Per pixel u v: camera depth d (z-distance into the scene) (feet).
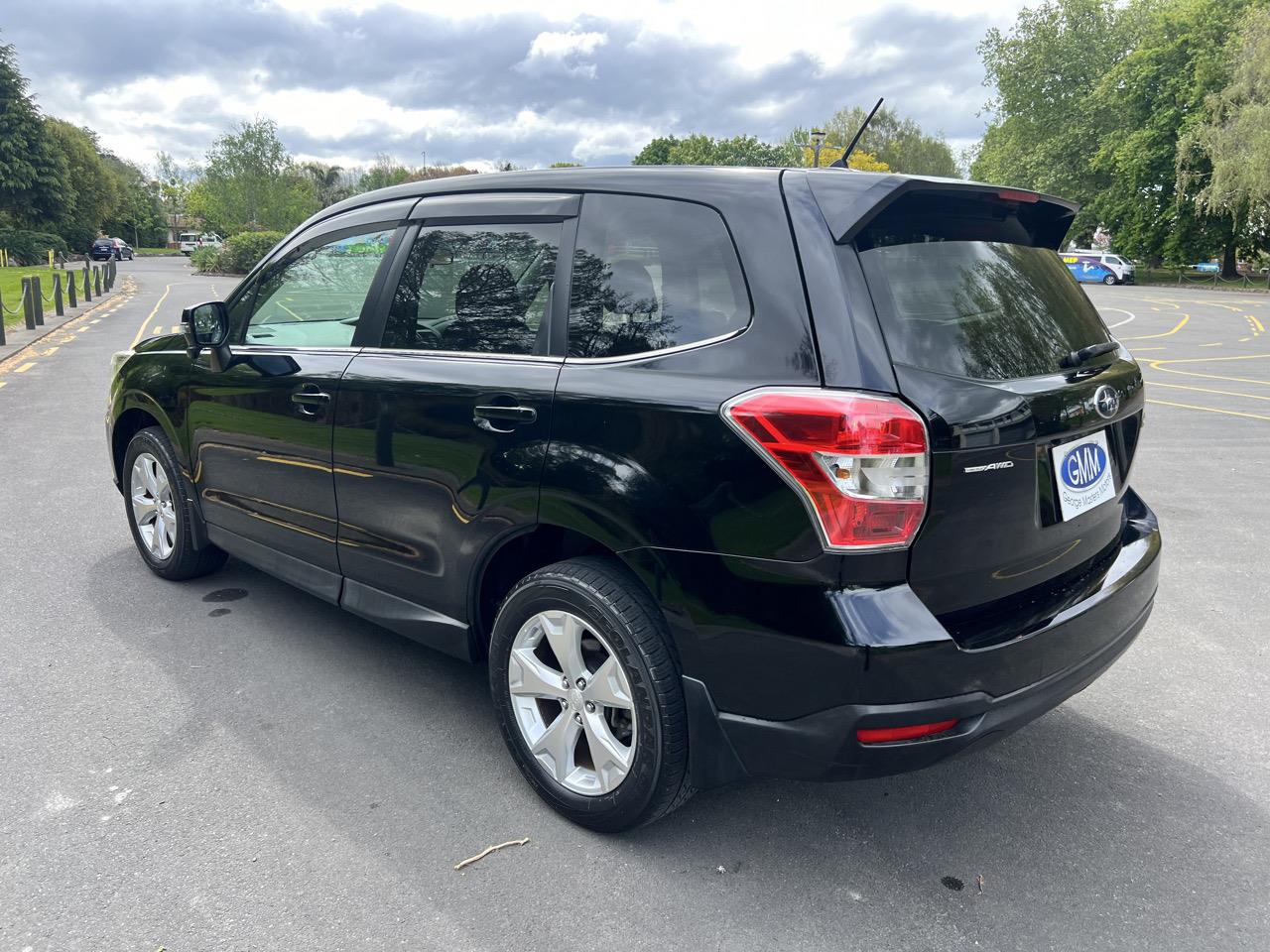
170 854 8.13
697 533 7.22
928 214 7.74
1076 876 8.07
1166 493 21.66
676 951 7.08
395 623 10.25
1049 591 7.98
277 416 11.32
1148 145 159.02
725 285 7.45
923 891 7.83
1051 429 7.55
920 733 6.83
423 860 8.13
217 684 11.39
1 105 204.44
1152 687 11.77
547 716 8.91
